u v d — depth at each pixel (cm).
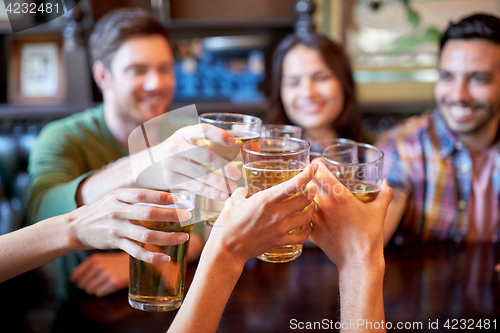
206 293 55
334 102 148
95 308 80
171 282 59
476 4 246
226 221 56
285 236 57
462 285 89
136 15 137
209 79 249
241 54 252
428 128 143
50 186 118
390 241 124
